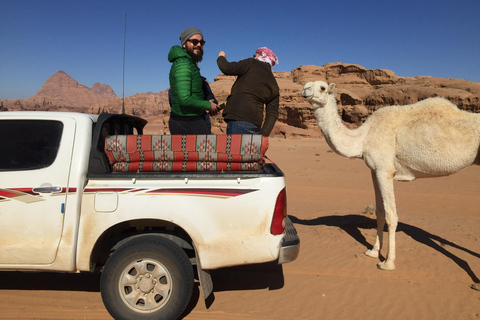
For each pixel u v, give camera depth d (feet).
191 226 12.56
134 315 12.47
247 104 16.03
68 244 12.62
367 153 18.88
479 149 16.85
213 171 13.33
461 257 19.99
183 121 15.69
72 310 13.75
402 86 411.54
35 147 13.17
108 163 13.52
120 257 12.39
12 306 14.05
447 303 14.96
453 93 374.22
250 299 15.08
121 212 12.52
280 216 12.77
